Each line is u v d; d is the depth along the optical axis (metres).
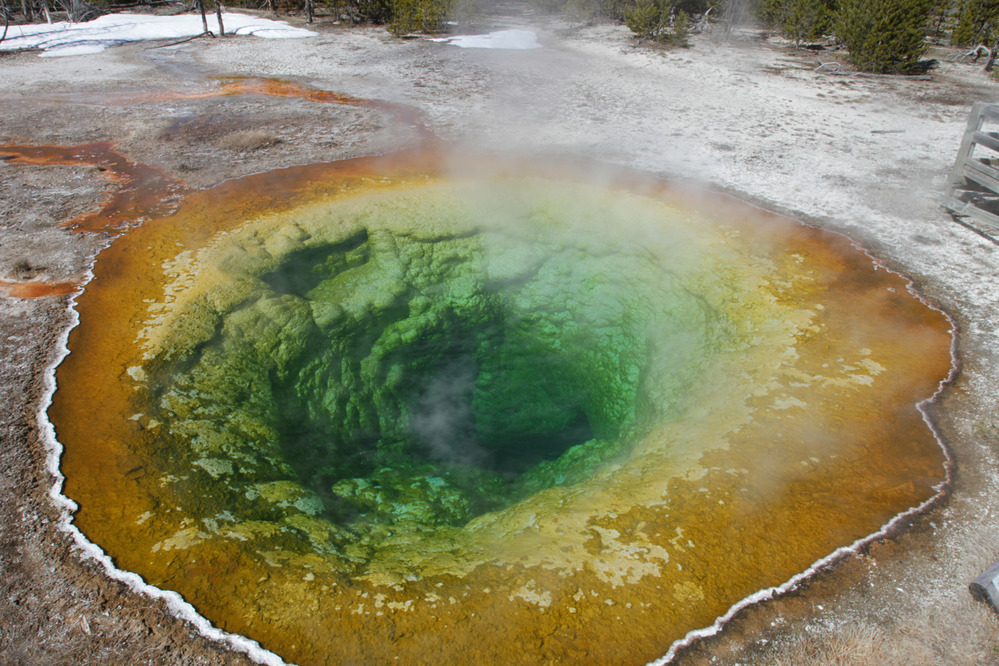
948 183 6.52
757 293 5.36
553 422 7.33
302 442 5.09
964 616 2.93
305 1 16.47
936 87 10.84
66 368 4.38
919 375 4.46
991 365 4.55
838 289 5.38
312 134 8.55
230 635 2.88
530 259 6.85
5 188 6.82
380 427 6.32
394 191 6.91
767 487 3.68
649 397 5.34
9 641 2.80
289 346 5.47
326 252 6.30
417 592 3.17
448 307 6.84
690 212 6.57
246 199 6.70
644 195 6.91
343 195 6.81
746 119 9.29
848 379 4.43
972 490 3.62
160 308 5.00
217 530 3.47
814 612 2.99
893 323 4.98
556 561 3.34
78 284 5.23
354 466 5.61
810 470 3.78
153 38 14.17
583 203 6.76
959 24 13.55
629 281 6.45
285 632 2.92
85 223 6.17
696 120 9.23
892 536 3.36
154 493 3.61
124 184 7.02
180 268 5.48
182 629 2.89
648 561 3.29
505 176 7.34
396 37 14.41
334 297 6.30
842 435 4.00
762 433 4.05
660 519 3.54
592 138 8.50
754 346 4.84
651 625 2.97
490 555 3.48
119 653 2.78
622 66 12.03
